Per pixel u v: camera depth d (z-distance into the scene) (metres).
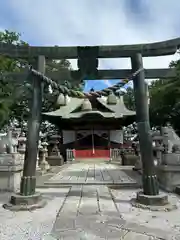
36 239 3.25
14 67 14.46
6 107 14.79
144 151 5.20
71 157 21.44
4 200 5.72
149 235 3.35
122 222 3.91
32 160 5.23
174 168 6.50
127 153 16.55
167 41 5.51
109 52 5.66
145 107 5.39
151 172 5.11
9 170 6.92
